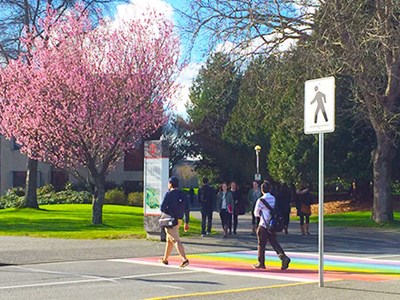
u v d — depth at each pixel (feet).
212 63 80.18
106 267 47.19
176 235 47.11
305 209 78.95
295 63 80.12
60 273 43.75
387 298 32.71
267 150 162.50
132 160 182.70
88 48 83.20
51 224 88.33
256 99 85.66
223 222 71.87
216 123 170.71
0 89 89.45
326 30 73.82
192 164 219.82
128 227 84.69
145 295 34.83
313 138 131.75
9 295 34.73
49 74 80.53
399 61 80.02
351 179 135.33
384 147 93.40
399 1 72.02
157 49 85.51
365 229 88.63
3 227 82.99
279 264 49.78
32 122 81.92
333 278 41.88
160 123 87.66
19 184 176.24
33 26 103.45
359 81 82.02
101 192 87.45
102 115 81.82
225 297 33.35
